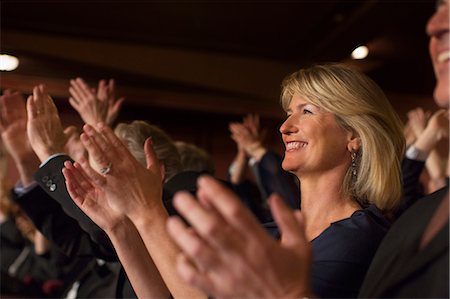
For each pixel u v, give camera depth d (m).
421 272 0.81
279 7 6.28
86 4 6.37
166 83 7.64
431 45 0.76
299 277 0.64
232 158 8.15
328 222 1.39
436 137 2.20
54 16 6.69
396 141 1.45
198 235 0.65
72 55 7.12
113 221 1.30
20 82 6.85
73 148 2.10
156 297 1.32
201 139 8.11
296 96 1.46
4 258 3.24
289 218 0.67
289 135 1.44
